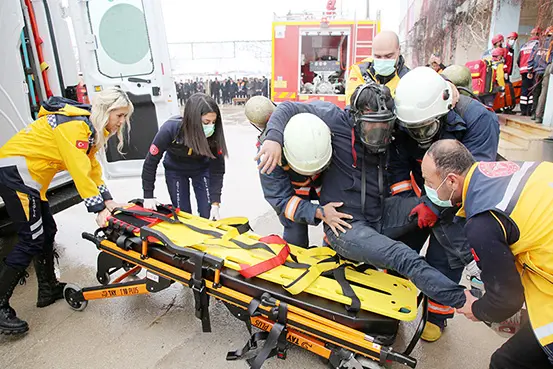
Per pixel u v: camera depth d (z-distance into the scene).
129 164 4.92
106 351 2.20
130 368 2.06
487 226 1.29
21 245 2.32
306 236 2.69
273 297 1.88
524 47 7.11
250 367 1.88
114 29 4.44
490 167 1.38
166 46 4.68
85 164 2.25
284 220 2.62
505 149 5.34
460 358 2.16
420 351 2.22
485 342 2.30
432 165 1.47
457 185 1.46
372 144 1.78
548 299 1.31
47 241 2.55
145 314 2.54
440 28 10.20
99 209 2.35
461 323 2.50
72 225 4.06
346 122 1.97
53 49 3.61
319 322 1.76
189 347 2.22
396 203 2.16
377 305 1.75
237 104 23.48
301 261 2.15
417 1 13.65
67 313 2.56
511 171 1.34
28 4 3.35
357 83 3.02
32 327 2.42
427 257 2.26
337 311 1.76
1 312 2.29
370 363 1.71
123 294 2.35
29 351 2.21
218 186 3.06
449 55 9.77
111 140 4.77
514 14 7.75
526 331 1.48
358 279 1.98
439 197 1.54
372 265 2.02
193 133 2.52
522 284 1.33
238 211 4.34
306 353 2.18
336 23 6.34
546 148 5.12
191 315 2.52
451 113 1.93
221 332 2.35
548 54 5.95
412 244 2.34
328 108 2.03
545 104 5.96
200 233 2.35
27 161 2.23
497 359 1.56
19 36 3.06
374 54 2.77
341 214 1.91
